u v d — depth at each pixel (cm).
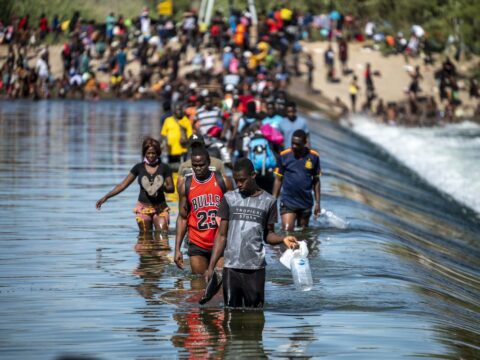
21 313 1756
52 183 3672
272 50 11438
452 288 2483
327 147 6331
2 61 11412
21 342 1555
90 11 14075
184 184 2034
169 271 2158
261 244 1808
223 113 4497
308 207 2859
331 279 2128
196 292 1953
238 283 1806
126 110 8412
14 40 11619
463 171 7062
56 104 9238
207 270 1916
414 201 5053
